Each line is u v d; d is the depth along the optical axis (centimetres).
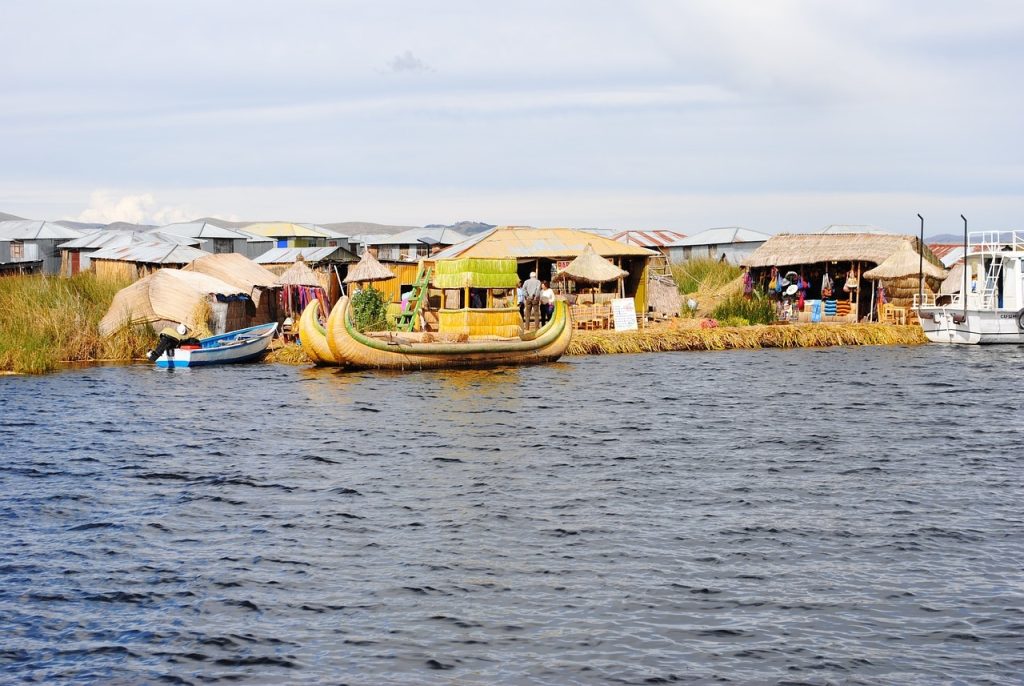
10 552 1589
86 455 2336
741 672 1169
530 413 2916
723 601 1370
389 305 4859
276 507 1858
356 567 1515
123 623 1309
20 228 6831
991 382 3622
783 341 4850
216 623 1308
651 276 5453
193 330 4253
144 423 2759
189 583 1448
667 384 3531
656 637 1259
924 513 1798
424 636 1266
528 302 4325
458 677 1160
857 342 4944
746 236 7244
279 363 4212
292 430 2650
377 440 2508
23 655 1218
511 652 1221
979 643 1238
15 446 2447
